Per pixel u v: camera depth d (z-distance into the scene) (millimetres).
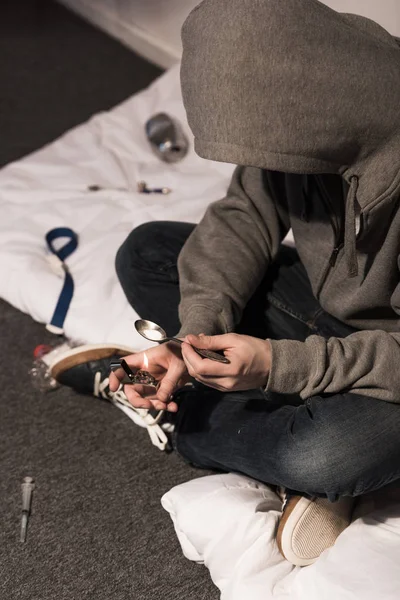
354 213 1168
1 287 1919
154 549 1434
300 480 1237
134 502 1517
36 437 1652
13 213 2074
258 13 1032
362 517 1349
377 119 1096
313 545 1309
